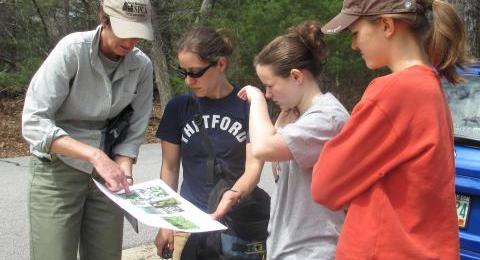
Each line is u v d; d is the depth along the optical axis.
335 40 10.48
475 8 9.84
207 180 2.88
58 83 2.68
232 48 2.90
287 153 2.19
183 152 2.96
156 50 12.78
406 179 1.80
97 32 2.78
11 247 5.27
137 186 2.86
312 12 11.01
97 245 3.02
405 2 1.82
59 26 14.55
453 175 1.84
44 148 2.64
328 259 2.21
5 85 13.85
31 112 2.67
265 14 11.12
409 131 1.79
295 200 2.27
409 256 1.78
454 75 1.96
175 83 12.99
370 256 1.82
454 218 1.83
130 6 2.62
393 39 1.88
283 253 2.28
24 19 14.56
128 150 3.02
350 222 1.90
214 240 2.66
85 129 2.90
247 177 2.72
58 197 2.80
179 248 2.95
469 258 3.36
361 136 1.84
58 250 2.81
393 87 1.80
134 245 5.31
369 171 1.85
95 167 2.59
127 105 3.01
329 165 1.90
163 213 2.51
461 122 3.83
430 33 1.87
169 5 13.67
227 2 12.78
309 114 2.23
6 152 10.56
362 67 11.32
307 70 2.30
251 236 2.66
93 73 2.79
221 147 2.88
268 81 2.32
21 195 7.06
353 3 1.93
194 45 2.74
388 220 1.81
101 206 2.97
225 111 2.90
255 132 2.30
